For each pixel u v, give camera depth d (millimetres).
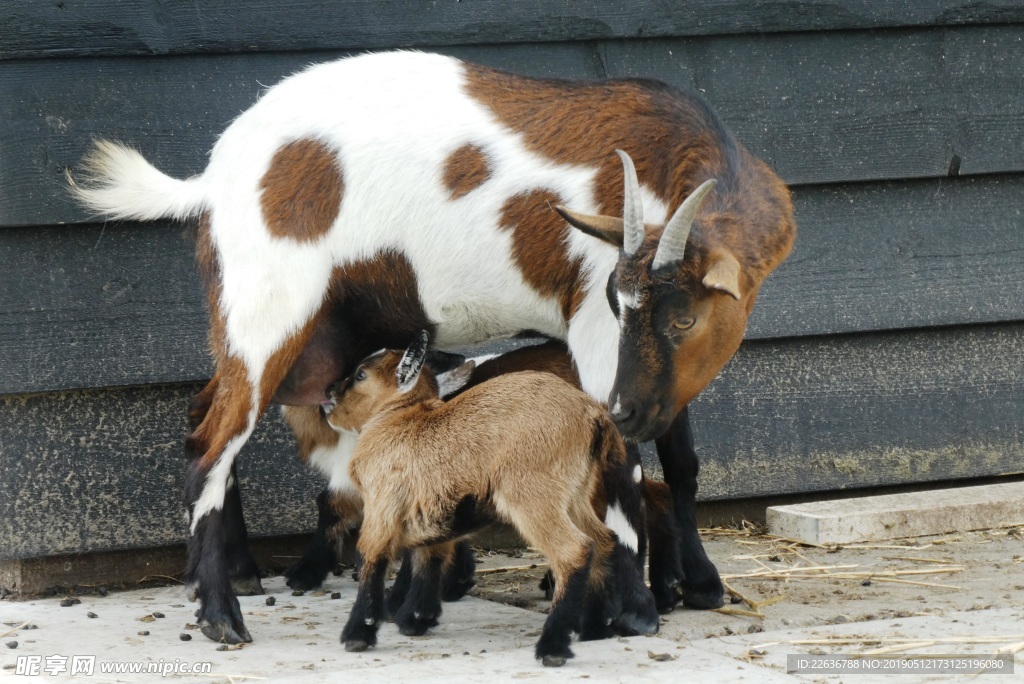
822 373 7176
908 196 7047
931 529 6797
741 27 6629
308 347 5309
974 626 4609
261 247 5105
